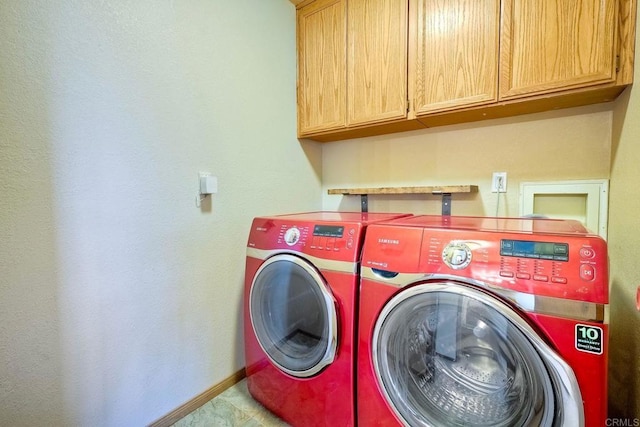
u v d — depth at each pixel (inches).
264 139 75.0
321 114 79.4
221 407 61.2
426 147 76.3
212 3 61.8
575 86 47.8
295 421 53.6
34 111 40.1
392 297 40.7
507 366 35.1
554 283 31.4
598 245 31.1
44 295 41.8
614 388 49.4
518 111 60.6
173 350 57.6
